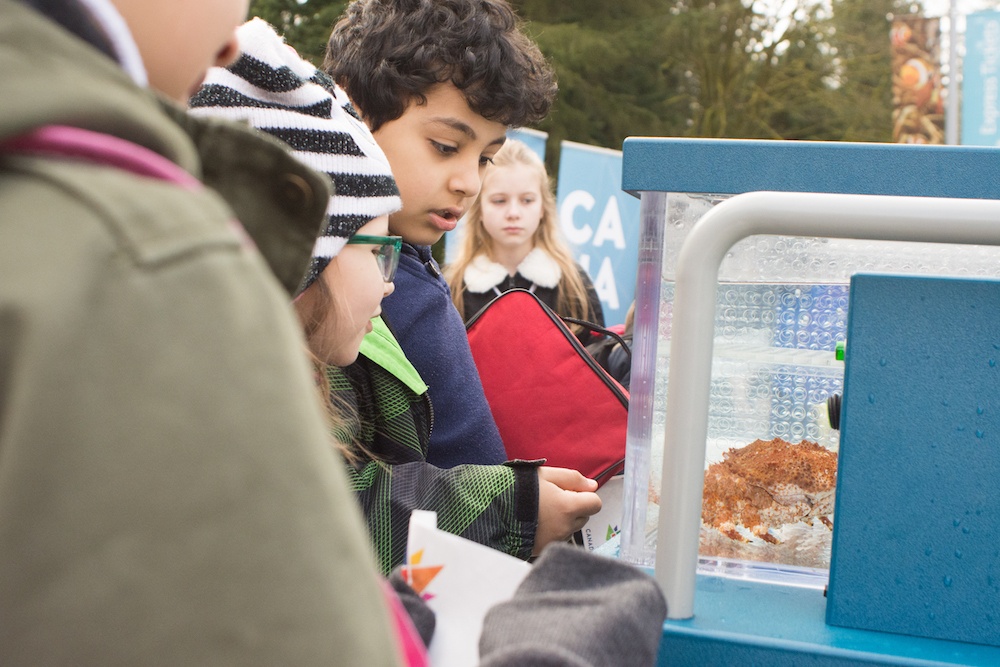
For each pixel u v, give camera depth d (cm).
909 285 88
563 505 126
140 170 43
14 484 37
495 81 154
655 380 106
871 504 89
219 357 40
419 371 149
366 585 42
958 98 1380
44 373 37
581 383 175
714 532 105
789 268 104
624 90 1692
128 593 37
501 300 183
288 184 59
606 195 492
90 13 47
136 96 45
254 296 42
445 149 158
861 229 82
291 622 39
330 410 114
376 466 119
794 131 1781
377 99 154
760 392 104
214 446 39
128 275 39
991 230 80
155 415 38
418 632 71
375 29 155
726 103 1680
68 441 37
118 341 38
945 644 86
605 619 61
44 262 38
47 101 40
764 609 94
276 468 40
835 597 89
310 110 110
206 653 38
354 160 112
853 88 1786
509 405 174
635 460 107
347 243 114
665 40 1672
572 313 356
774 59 1733
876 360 89
